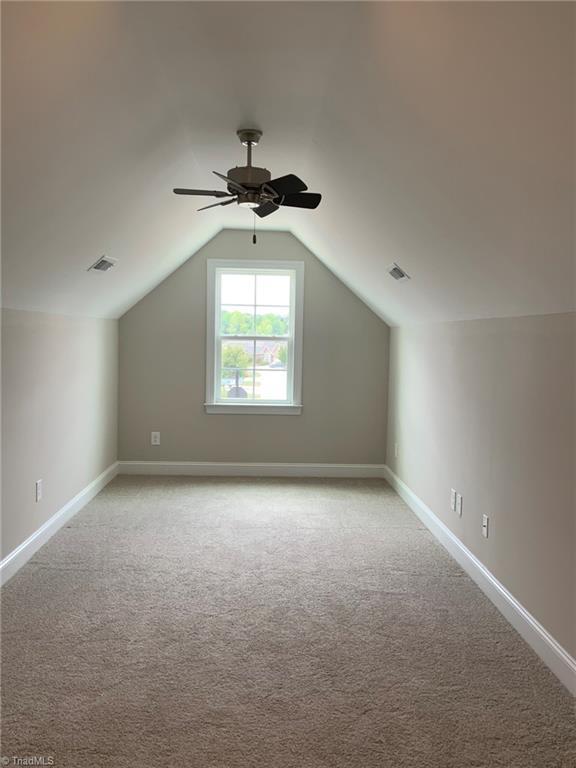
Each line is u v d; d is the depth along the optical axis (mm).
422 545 4051
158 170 3287
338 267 5281
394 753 2023
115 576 3430
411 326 4984
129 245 3979
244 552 3855
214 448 5875
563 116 1574
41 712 2197
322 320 5832
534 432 2742
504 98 1692
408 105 2127
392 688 2396
